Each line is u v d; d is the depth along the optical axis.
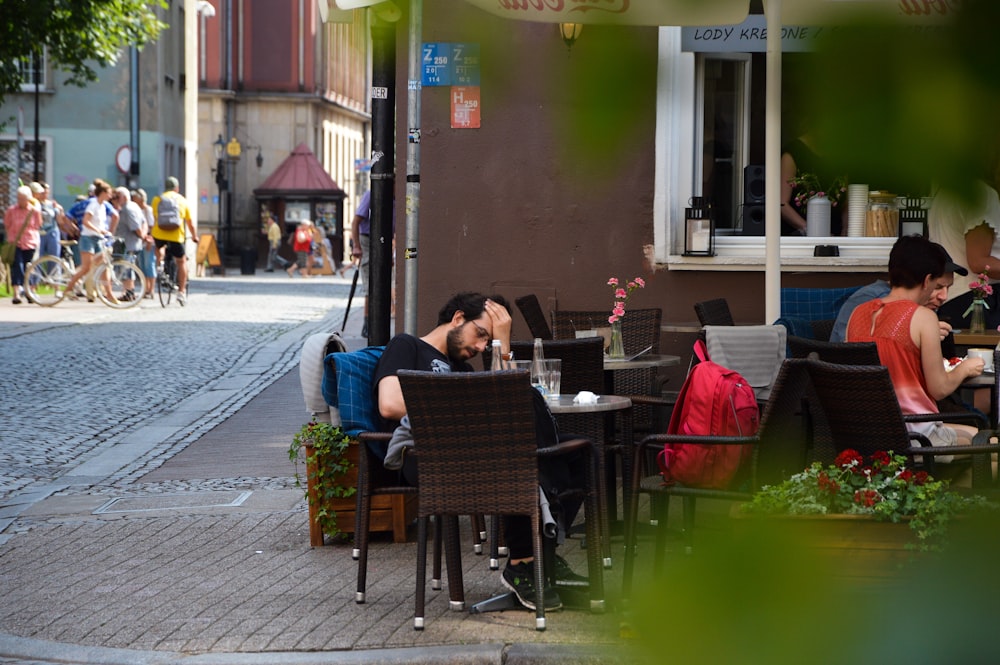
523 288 18.70
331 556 13.15
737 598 2.78
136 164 79.06
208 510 15.58
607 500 13.15
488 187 18.62
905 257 11.97
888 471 8.19
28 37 53.16
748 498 10.08
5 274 54.81
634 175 2.59
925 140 1.95
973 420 12.12
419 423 10.12
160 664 9.73
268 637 10.25
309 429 13.63
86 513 15.63
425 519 10.23
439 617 10.68
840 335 14.79
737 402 10.73
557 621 10.41
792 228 18.73
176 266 52.34
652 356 15.58
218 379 29.28
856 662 2.70
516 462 10.06
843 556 2.89
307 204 112.94
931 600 2.72
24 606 11.46
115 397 26.28
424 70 18.41
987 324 16.62
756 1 7.38
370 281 17.30
